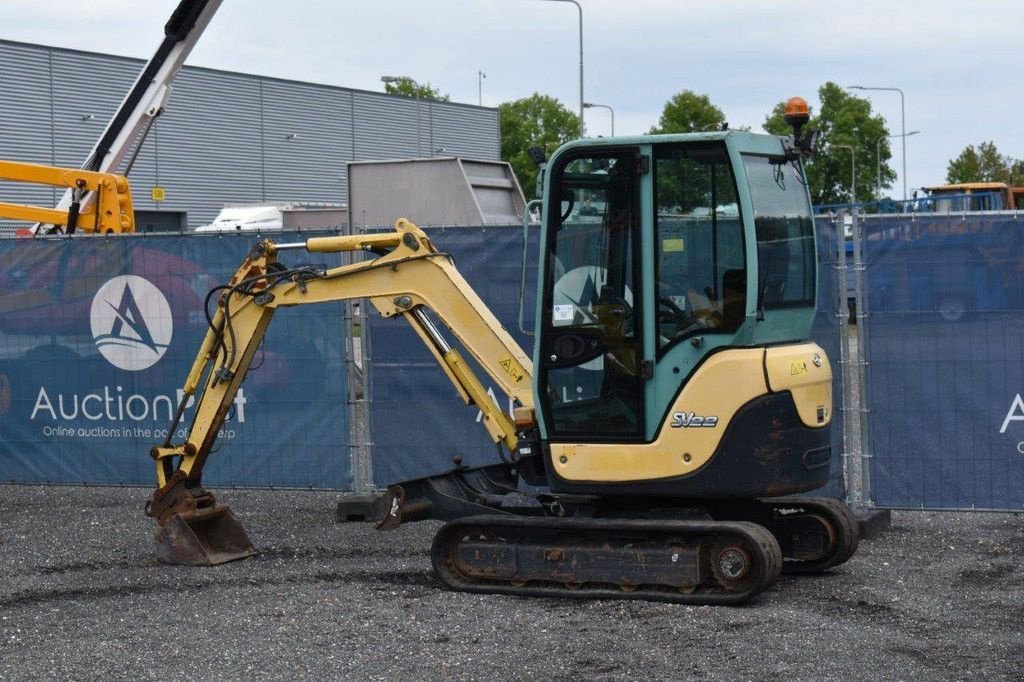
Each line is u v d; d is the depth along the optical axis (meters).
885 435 9.57
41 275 11.17
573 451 7.65
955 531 9.36
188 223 47.47
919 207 36.06
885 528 9.47
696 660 6.30
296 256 10.59
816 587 7.84
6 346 11.31
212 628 7.07
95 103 43.47
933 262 9.41
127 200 14.93
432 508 8.19
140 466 11.11
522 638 6.75
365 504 9.95
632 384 7.56
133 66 44.66
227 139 49.03
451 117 61.00
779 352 7.47
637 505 7.84
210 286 10.78
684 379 7.45
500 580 7.80
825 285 9.55
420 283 8.26
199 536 8.93
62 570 8.59
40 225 16.41
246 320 8.66
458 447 10.36
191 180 47.50
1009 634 6.72
